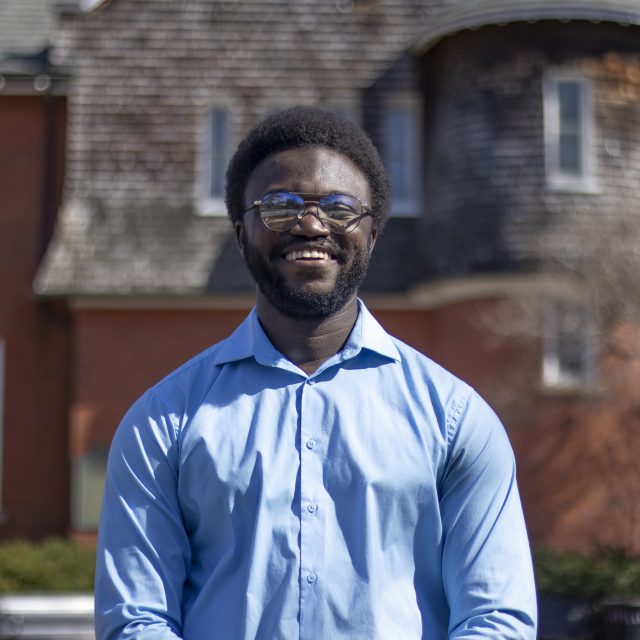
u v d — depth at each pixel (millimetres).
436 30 15852
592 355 14555
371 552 2934
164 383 3178
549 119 15312
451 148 15695
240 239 3404
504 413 14648
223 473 2998
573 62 15352
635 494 14531
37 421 16500
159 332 16109
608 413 14648
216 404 3098
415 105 16922
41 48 17359
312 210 3166
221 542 3010
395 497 2994
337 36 17094
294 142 3256
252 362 3160
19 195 16844
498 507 3096
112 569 3025
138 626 2934
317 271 3162
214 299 16078
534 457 14688
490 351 15078
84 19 17047
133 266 16125
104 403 15930
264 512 2963
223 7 17156
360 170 3299
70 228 16312
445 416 3092
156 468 3057
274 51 17031
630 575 11391
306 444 3025
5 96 16938
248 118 16844
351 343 3164
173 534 3051
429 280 15633
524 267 14906
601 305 13797
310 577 2912
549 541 14648
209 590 2977
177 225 16484
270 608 2912
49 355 16609
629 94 15547
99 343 16031
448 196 15641
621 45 15539
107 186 16594
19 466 16422
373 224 3363
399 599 2965
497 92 15398
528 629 2988
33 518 16344
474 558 3037
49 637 8414
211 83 16922
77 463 15773
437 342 16109
